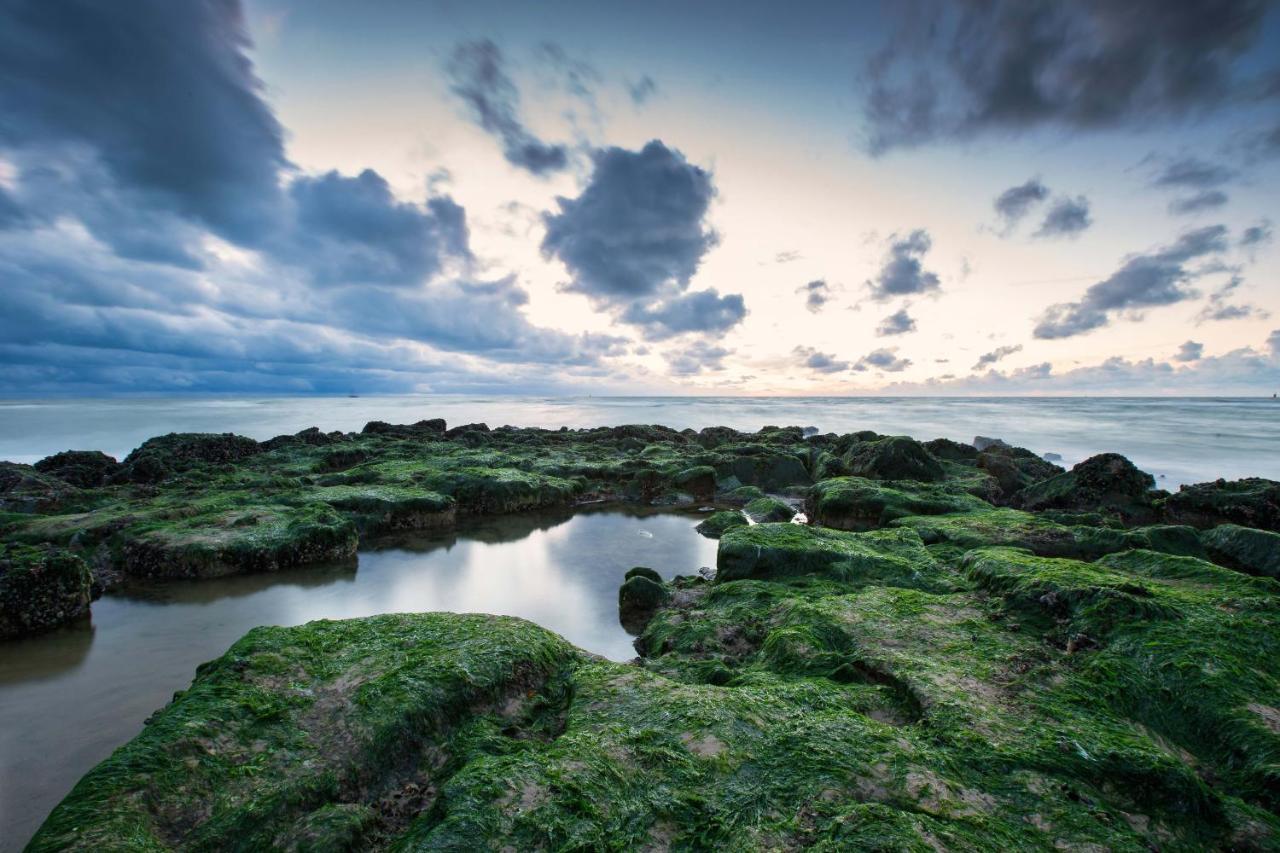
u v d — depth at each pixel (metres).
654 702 6.34
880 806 4.63
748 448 30.25
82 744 7.66
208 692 6.21
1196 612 8.04
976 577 10.56
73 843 4.29
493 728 6.29
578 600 13.03
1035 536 13.20
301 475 25.75
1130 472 19.89
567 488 23.97
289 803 5.03
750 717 5.98
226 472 25.80
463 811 4.61
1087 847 4.38
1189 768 5.38
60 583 11.47
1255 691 6.34
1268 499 17.30
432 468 25.12
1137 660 7.10
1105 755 5.32
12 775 7.00
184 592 13.33
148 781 4.93
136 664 9.95
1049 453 40.09
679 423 67.69
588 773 5.07
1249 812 4.91
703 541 18.27
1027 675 6.93
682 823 4.63
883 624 8.60
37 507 18.70
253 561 14.65
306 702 6.25
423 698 6.25
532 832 4.45
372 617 8.43
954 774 5.14
